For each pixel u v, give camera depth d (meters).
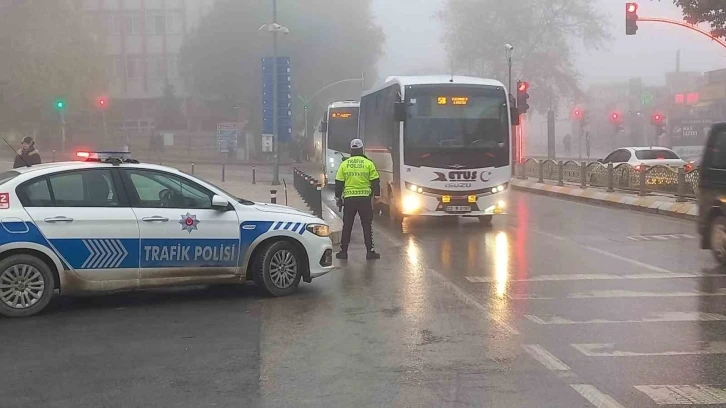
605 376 5.68
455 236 14.83
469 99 16.33
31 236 7.79
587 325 7.33
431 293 9.03
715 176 10.82
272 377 5.75
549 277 10.05
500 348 6.51
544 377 5.67
